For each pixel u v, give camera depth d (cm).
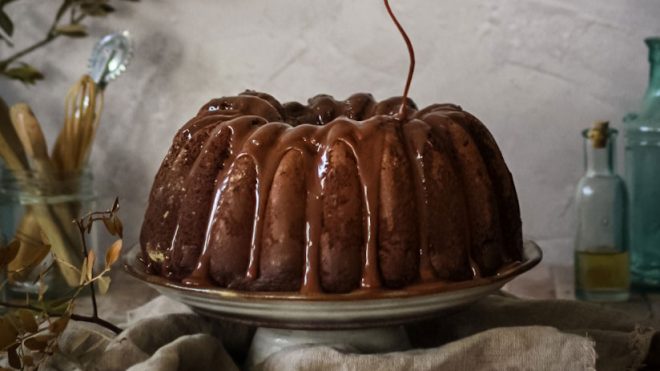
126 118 115
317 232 69
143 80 115
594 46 106
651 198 101
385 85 110
